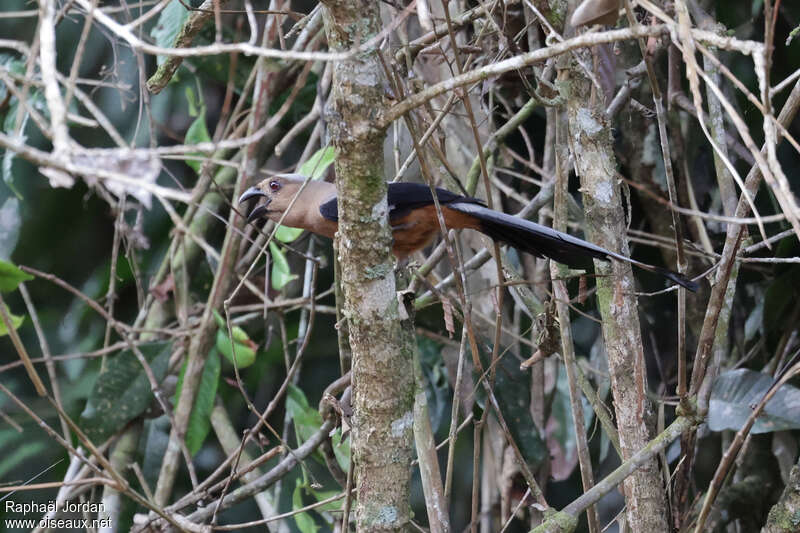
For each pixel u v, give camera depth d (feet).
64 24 35.55
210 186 34.55
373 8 15.76
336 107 15.76
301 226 28.22
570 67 22.00
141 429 34.04
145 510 33.12
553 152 31.17
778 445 30.78
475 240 33.04
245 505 39.91
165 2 15.26
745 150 30.14
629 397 22.04
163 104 36.32
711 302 20.65
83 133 36.01
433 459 21.43
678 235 19.65
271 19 27.81
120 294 39.52
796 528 20.54
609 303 22.30
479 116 32.30
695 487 30.37
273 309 34.24
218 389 36.78
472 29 30.96
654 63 31.96
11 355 38.40
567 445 32.12
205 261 38.22
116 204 32.01
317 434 28.50
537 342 24.70
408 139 31.04
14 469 34.86
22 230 38.04
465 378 30.83
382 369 17.44
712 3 31.24
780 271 32.50
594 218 22.33
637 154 32.27
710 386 20.70
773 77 31.55
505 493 30.83
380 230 16.69
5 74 17.60
